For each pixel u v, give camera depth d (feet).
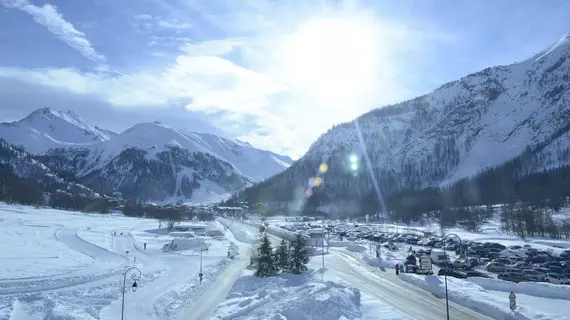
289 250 249.34
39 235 381.19
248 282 213.87
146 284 208.64
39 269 226.38
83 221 567.18
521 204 452.35
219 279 229.25
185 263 275.59
